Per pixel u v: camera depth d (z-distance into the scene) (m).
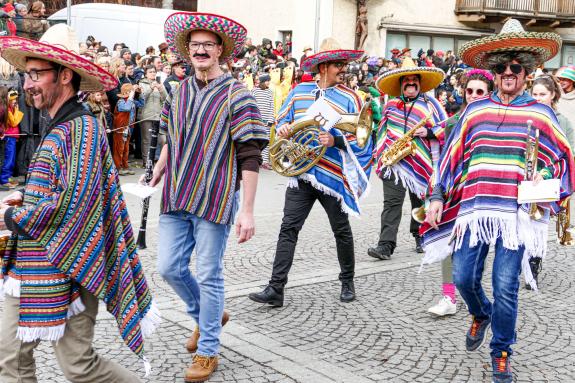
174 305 5.28
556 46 4.00
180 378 4.04
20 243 2.87
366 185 5.52
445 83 15.56
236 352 4.43
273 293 5.32
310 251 7.28
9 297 2.94
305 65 5.49
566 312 5.52
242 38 4.04
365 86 13.98
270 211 9.30
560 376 4.27
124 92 11.16
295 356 4.41
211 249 3.95
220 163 3.89
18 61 3.12
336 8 22.20
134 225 8.03
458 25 24.02
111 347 4.42
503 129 3.98
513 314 3.98
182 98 3.99
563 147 3.95
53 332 2.84
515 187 3.94
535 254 3.97
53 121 2.91
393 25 22.89
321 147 5.29
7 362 2.93
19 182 10.23
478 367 4.36
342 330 4.94
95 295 2.89
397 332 4.95
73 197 2.81
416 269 6.67
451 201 4.20
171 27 4.00
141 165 12.50
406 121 6.59
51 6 22.77
